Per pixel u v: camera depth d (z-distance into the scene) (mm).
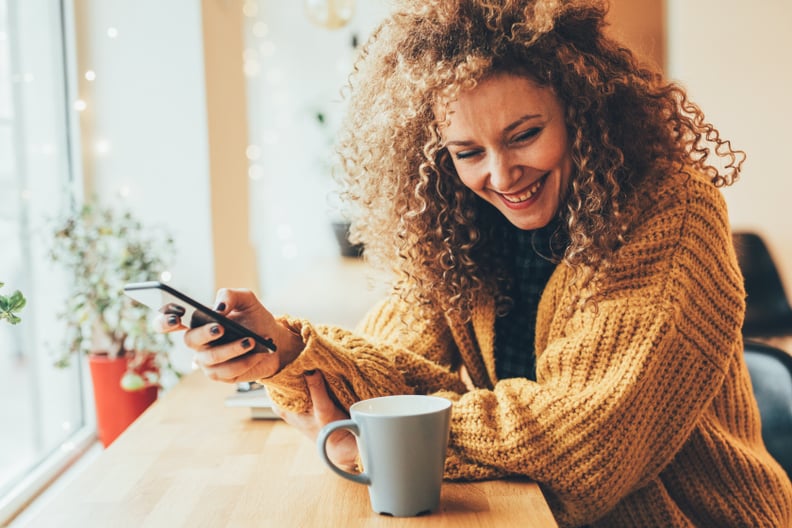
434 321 1201
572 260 990
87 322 1723
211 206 2004
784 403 1236
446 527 785
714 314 975
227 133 2275
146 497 895
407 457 797
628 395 915
